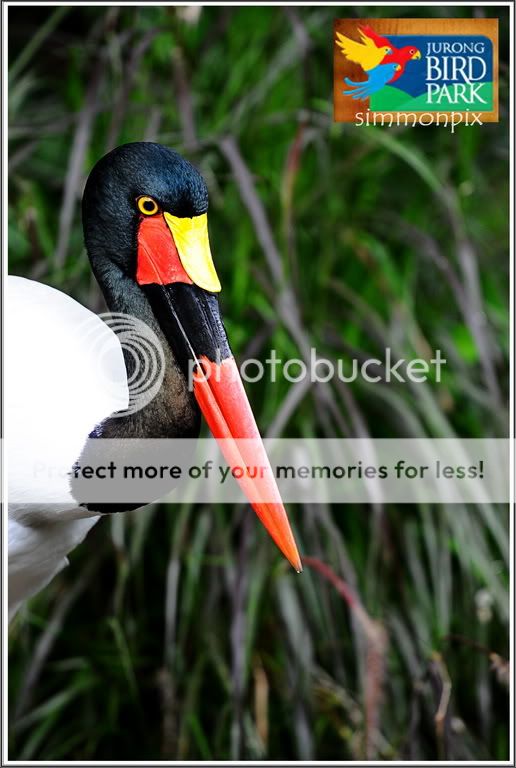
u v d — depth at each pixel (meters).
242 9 6.49
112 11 6.21
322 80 6.46
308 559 5.43
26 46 6.80
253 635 5.57
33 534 4.39
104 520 5.94
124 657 5.54
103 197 4.15
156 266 4.10
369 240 6.18
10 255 6.16
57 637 6.06
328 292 6.26
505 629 6.10
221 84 6.49
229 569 5.65
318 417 5.93
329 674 5.97
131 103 6.09
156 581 6.09
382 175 6.59
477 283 5.90
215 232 6.14
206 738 5.94
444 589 5.80
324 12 6.53
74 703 6.22
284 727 5.94
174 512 5.92
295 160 5.82
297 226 6.23
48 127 6.07
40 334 4.31
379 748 5.64
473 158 6.75
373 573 5.81
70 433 4.13
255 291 6.05
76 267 5.85
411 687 5.84
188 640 5.88
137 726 6.11
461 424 6.23
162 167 4.06
